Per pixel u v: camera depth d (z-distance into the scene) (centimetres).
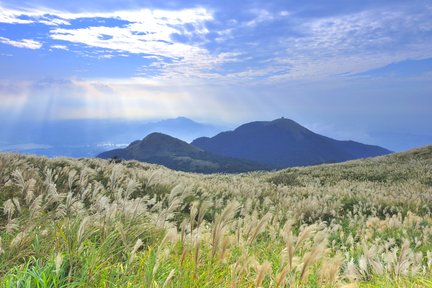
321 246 376
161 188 1320
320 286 423
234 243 532
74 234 496
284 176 4081
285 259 409
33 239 482
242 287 414
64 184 1028
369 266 645
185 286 393
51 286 360
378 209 1800
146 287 369
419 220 1326
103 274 403
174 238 432
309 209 1509
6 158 1220
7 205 520
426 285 532
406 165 4591
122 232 476
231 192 1739
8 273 371
